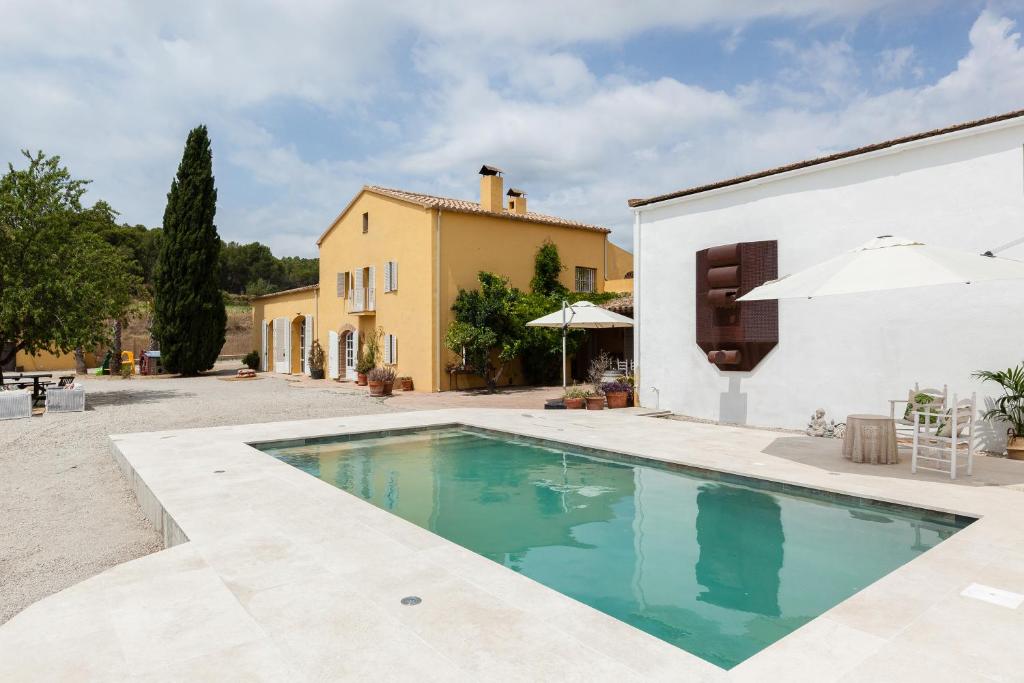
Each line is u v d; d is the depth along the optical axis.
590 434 9.62
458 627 3.09
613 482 7.16
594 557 4.76
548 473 7.69
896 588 3.62
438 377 18.25
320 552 4.25
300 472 6.83
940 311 8.54
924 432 7.31
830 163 9.64
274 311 29.56
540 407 13.99
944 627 3.11
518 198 22.25
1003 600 3.44
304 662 2.74
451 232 18.72
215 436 9.46
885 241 6.62
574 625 3.13
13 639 2.98
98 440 10.02
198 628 3.09
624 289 22.66
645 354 12.78
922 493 5.80
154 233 47.47
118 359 27.98
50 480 7.50
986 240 8.16
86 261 15.27
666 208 12.28
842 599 3.87
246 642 2.94
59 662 2.76
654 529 5.43
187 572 3.87
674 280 12.16
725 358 10.95
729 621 3.58
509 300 18.64
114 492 7.00
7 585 4.37
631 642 2.94
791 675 2.64
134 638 2.99
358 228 22.14
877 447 7.25
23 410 12.55
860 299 9.37
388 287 20.06
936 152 8.62
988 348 8.09
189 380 24.11
